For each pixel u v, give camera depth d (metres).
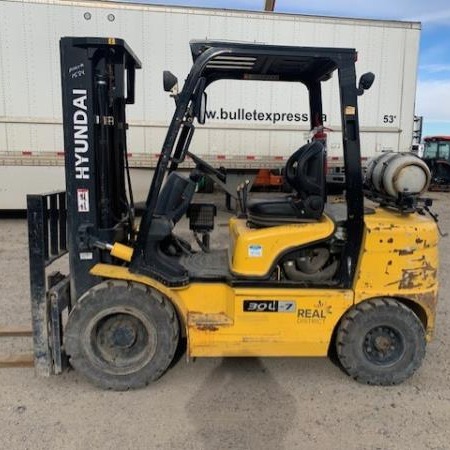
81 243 2.90
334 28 8.08
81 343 2.76
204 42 2.66
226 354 2.86
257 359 3.29
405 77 8.34
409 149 8.58
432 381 3.03
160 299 2.78
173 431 2.45
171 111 7.94
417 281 2.90
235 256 2.87
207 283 2.90
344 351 2.91
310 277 2.94
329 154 8.23
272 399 2.78
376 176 3.06
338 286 2.87
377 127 8.42
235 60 2.94
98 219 2.92
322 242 2.89
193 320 2.83
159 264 2.84
